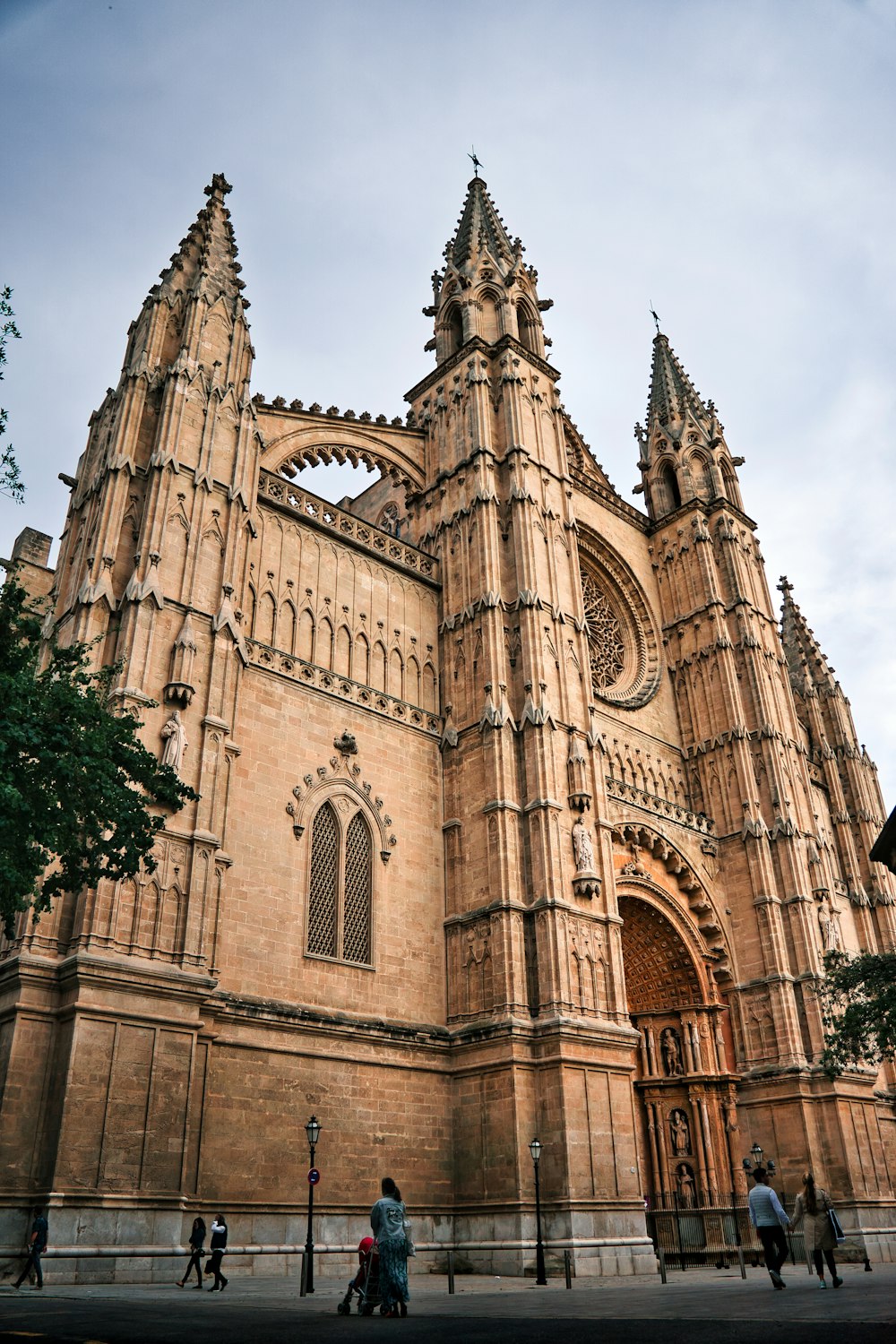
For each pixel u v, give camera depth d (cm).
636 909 4775
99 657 3156
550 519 4712
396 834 3909
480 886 3884
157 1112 2678
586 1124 3453
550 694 4216
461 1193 3491
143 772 2308
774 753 5350
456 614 4478
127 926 2812
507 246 5762
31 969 2650
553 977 3622
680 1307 1521
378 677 4162
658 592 6031
